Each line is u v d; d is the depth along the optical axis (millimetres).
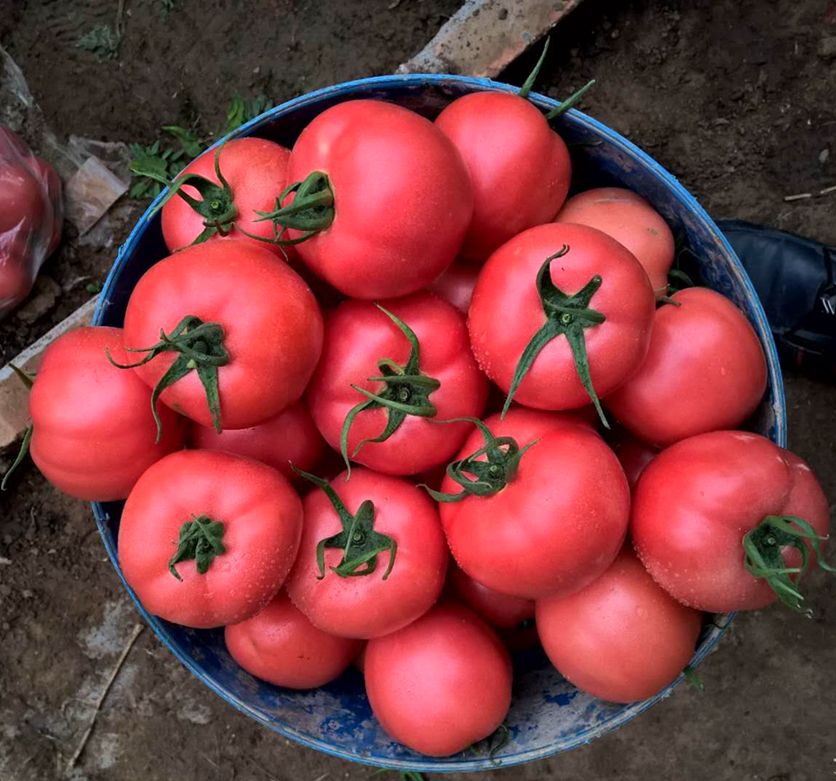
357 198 358
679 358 404
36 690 698
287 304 367
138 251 471
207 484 382
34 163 643
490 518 376
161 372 365
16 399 658
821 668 670
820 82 634
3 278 621
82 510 700
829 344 633
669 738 684
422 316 399
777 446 403
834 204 646
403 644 438
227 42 667
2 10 676
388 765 481
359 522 396
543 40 609
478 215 420
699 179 654
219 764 702
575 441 382
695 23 637
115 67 674
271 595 394
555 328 359
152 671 707
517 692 501
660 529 387
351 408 395
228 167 422
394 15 654
